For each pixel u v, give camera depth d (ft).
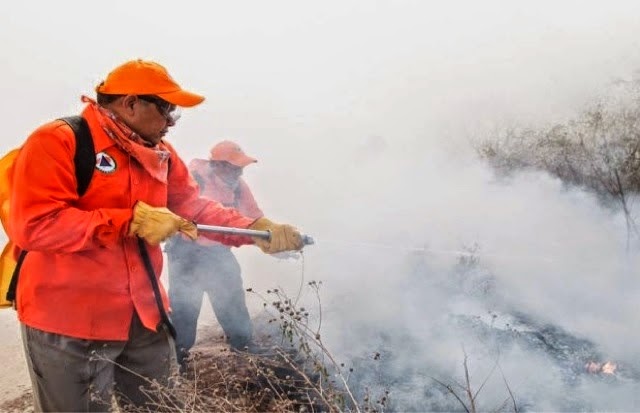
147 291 6.30
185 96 5.76
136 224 5.61
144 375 6.61
